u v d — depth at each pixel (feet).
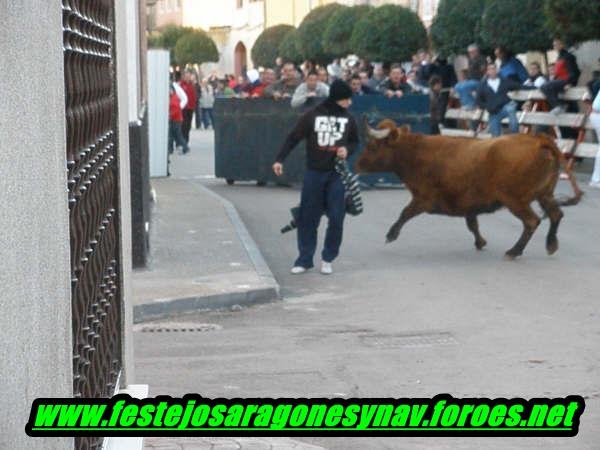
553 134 81.87
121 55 20.08
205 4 235.61
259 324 34.55
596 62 88.58
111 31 18.52
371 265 44.14
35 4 9.40
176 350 31.22
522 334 31.96
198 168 93.50
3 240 8.18
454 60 114.32
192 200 64.64
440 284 39.88
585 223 54.44
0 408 8.02
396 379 27.25
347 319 34.81
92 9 15.75
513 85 83.20
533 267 42.91
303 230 42.83
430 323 33.71
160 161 81.00
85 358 13.24
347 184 42.19
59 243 10.40
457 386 26.43
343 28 129.29
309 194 42.42
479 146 44.65
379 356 29.84
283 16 198.70
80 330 12.78
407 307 36.11
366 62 113.19
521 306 35.78
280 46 155.84
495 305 36.01
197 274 40.83
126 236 19.99
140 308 35.47
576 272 41.63
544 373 27.58
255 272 41.09
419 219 56.49
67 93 12.40
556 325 33.04
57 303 10.21
